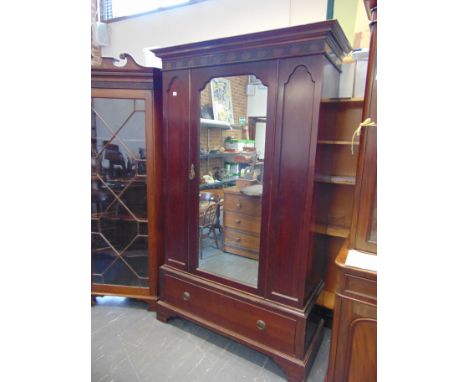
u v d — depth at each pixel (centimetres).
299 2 195
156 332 185
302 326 141
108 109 191
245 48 138
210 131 161
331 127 155
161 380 148
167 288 192
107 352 167
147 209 198
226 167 158
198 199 170
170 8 251
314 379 149
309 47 123
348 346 112
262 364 160
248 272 159
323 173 149
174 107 169
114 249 210
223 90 152
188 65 159
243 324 160
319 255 168
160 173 195
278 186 140
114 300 223
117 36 281
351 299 109
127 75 180
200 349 171
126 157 196
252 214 154
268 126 138
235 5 221
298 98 129
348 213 187
